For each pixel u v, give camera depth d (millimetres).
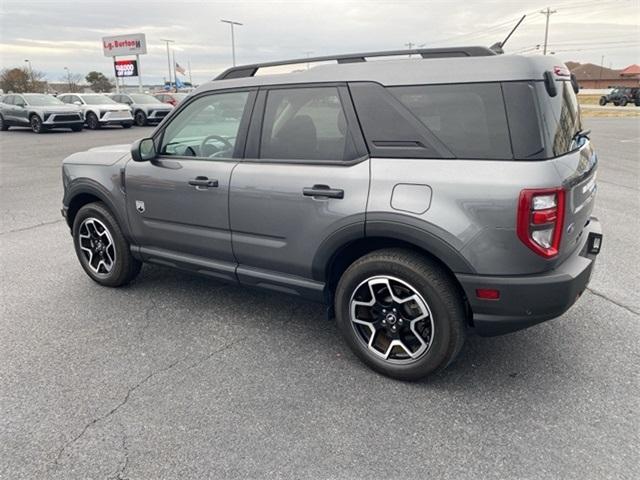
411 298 2801
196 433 2475
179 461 2285
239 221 3336
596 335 3395
